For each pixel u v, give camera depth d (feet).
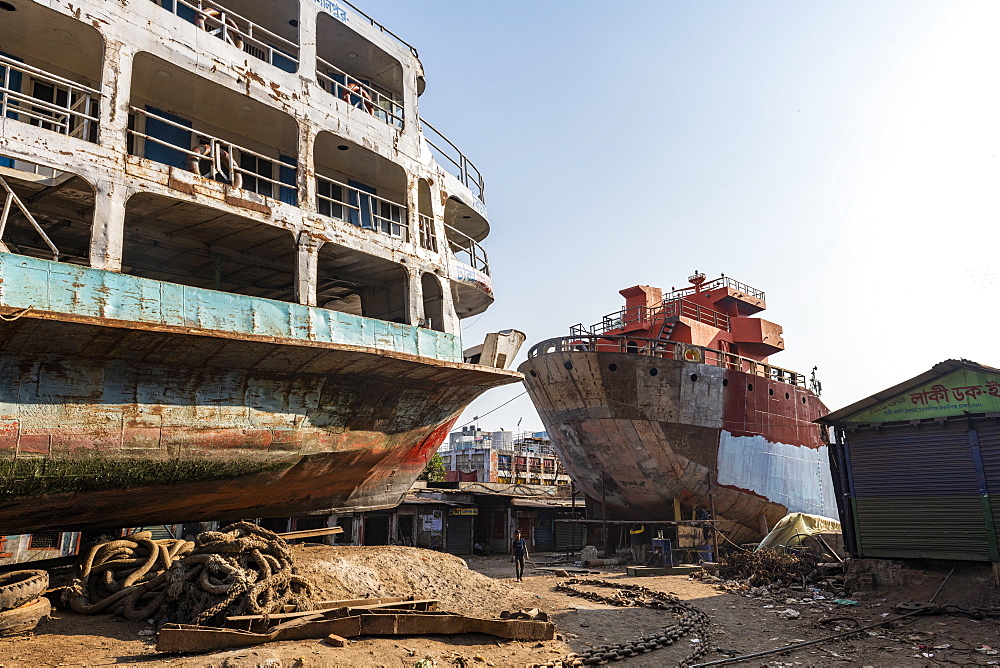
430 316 58.75
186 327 35.94
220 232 46.55
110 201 36.11
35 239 45.80
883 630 36.68
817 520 71.10
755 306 109.29
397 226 63.98
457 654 29.43
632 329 98.78
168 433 37.78
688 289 109.19
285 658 26.40
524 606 44.01
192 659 26.35
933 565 48.21
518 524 106.52
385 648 29.01
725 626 39.63
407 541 92.73
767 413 91.56
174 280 58.23
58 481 34.37
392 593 40.55
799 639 35.47
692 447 81.87
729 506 87.61
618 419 79.00
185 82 43.65
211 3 46.39
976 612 38.96
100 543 37.35
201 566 33.35
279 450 43.29
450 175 63.57
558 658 30.45
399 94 66.39
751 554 65.36
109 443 35.63
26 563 37.99
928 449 49.19
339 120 51.16
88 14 37.60
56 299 32.53
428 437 55.77
